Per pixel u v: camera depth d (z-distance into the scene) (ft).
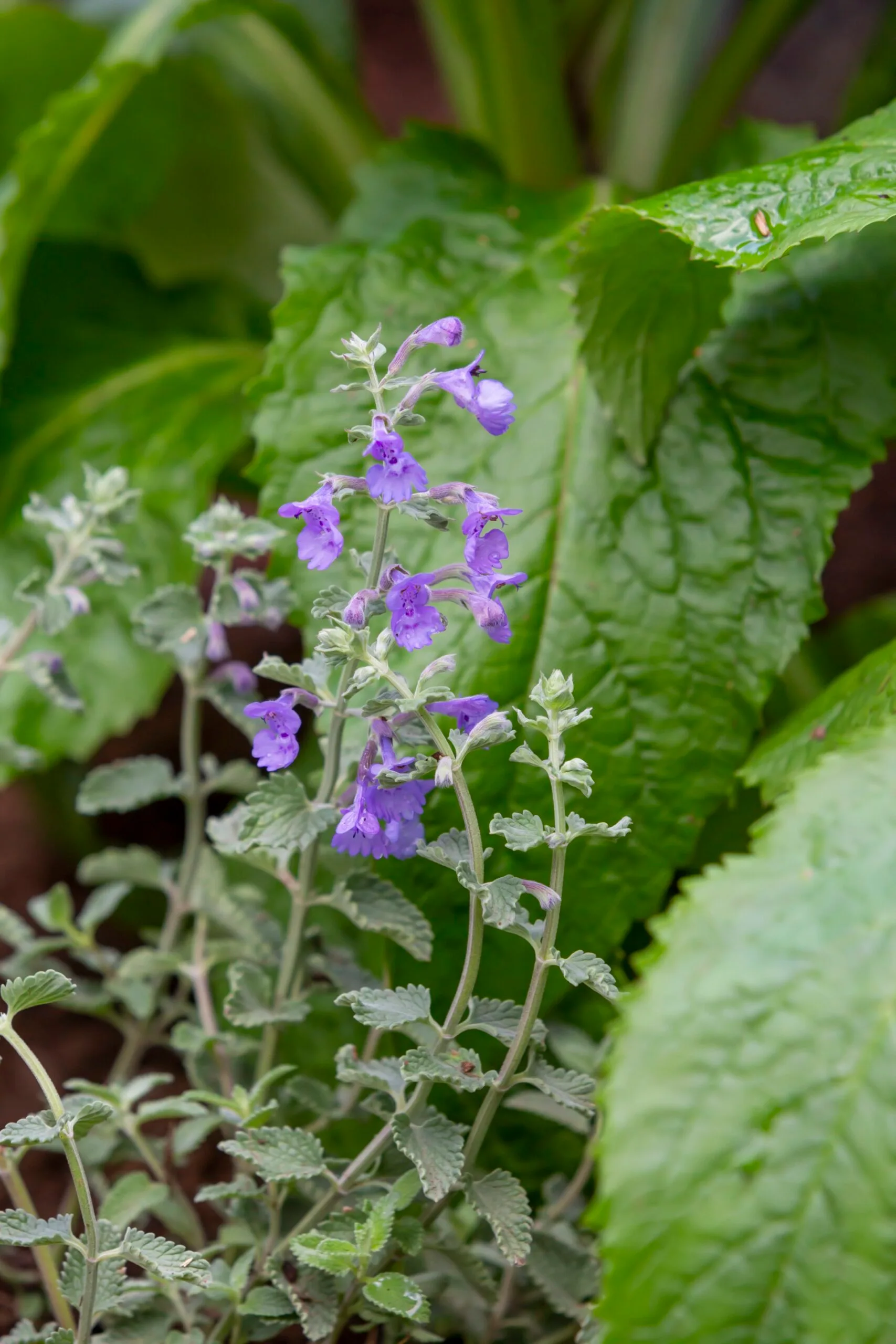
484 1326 2.30
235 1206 2.28
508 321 2.46
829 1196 2.07
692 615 2.38
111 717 2.59
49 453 2.67
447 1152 2.16
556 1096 2.17
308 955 2.35
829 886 2.11
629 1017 2.11
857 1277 2.06
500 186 2.59
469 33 2.93
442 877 2.33
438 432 2.42
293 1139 2.20
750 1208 2.07
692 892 2.13
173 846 2.92
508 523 2.39
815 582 2.39
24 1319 2.26
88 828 2.89
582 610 2.38
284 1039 2.44
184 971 2.39
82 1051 2.61
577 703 2.37
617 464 2.40
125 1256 2.15
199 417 2.70
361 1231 2.16
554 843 2.14
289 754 2.18
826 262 2.44
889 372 2.42
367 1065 2.22
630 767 2.36
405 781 2.13
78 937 2.43
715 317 2.39
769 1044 2.09
